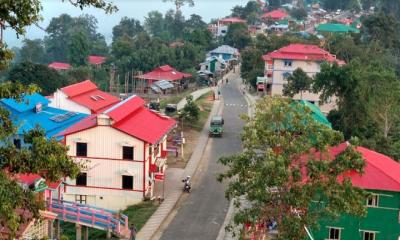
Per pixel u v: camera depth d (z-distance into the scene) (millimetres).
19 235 30656
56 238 41125
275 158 31047
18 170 22031
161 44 158375
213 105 99250
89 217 43469
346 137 74625
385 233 41688
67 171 22672
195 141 74375
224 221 48312
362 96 74750
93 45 184500
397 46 145875
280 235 31781
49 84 97500
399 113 83688
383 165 44344
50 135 59281
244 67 127438
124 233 43812
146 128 54750
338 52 126000
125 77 129125
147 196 53000
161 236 44750
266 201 32250
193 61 144875
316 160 32938
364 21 152625
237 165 33188
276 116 33562
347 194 32281
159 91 120750
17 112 60875
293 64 107500
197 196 54500
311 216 32406
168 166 63406
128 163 51969
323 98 79938
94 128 51844
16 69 96938
